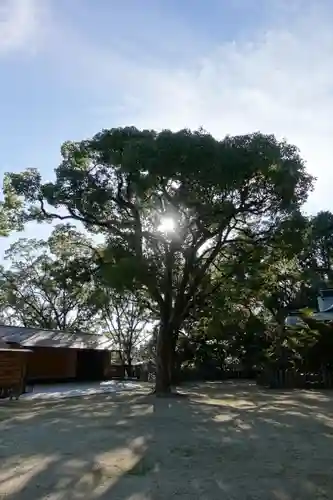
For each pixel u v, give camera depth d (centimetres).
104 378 2908
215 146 1482
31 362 2434
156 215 1841
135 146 1508
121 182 1748
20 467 577
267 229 1762
